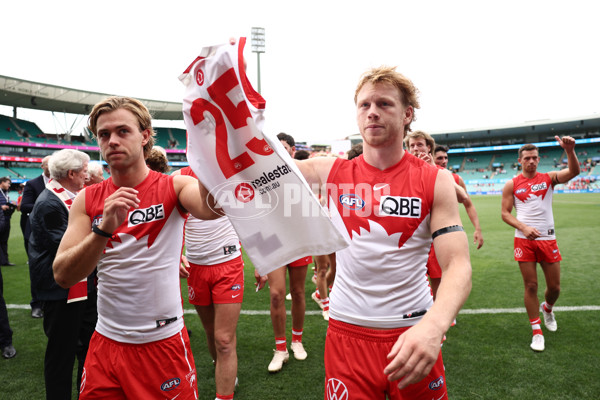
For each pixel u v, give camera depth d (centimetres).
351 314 151
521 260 366
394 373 101
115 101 161
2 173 3688
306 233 135
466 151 5112
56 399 228
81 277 145
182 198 165
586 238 914
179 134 5284
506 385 271
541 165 4709
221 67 131
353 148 345
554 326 371
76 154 254
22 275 671
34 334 392
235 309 260
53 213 236
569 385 269
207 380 291
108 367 161
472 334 366
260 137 134
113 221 136
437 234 135
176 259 172
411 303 146
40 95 3781
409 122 156
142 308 162
